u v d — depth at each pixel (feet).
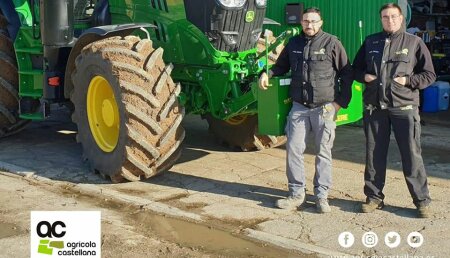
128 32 19.71
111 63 17.54
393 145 24.06
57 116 29.50
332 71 15.83
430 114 31.89
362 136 26.18
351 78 15.92
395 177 19.53
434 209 16.48
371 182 16.24
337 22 27.78
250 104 18.29
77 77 19.22
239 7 18.48
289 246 14.01
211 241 14.39
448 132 27.50
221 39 18.60
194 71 19.38
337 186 18.52
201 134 25.72
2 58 22.65
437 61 34.42
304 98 15.84
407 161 15.69
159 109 17.35
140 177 18.37
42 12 20.44
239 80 18.62
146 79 17.28
